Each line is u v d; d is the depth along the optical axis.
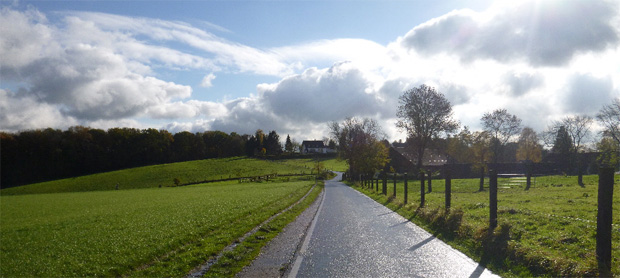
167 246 10.70
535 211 15.48
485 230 10.50
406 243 10.32
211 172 108.50
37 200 49.47
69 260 9.66
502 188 34.47
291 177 91.00
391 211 19.25
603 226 7.14
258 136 187.12
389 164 84.44
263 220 16.28
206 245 10.61
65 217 23.70
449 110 68.19
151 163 142.62
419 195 29.55
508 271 7.29
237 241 11.29
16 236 15.58
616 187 28.25
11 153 103.69
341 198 30.16
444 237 11.06
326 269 7.70
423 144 70.81
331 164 145.00
